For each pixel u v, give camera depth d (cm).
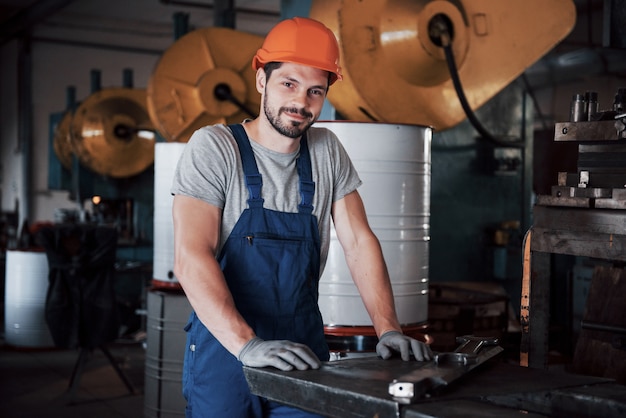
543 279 272
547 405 168
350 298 302
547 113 636
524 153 509
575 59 585
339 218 225
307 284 210
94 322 488
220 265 206
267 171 208
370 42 392
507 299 399
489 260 498
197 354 205
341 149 225
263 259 204
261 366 178
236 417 200
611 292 284
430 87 418
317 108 203
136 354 646
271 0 1050
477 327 383
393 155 302
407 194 307
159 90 575
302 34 199
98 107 798
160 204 412
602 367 277
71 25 1220
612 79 591
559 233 261
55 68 1287
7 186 1370
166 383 399
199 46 582
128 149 801
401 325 309
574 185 267
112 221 803
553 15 423
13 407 482
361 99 391
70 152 941
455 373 169
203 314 190
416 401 152
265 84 204
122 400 502
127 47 1327
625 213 244
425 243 318
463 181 491
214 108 573
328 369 176
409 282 310
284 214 208
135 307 648
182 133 579
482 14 423
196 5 981
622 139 250
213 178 202
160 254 412
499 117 503
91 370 585
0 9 1180
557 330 471
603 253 249
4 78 1373
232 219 206
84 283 486
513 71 429
